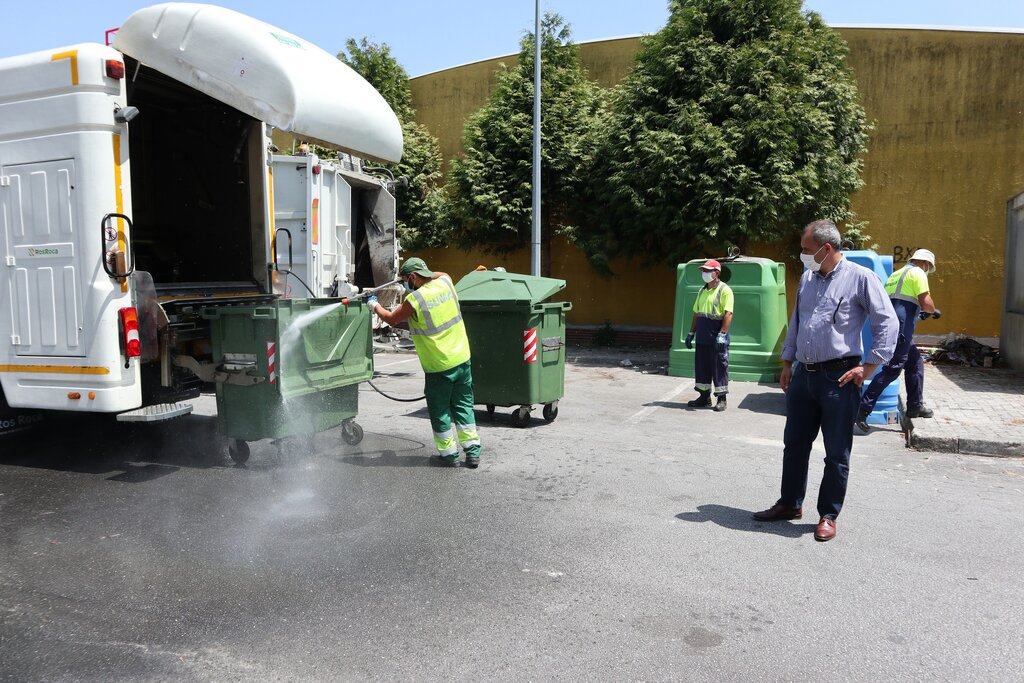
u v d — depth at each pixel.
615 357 13.91
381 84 17.80
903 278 7.43
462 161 15.70
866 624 3.46
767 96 11.94
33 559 4.23
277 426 5.88
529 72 14.87
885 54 14.08
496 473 5.92
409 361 13.20
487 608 3.62
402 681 2.99
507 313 7.54
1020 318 11.32
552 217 15.90
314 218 9.94
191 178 7.50
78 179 5.48
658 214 12.60
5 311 5.84
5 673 3.06
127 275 5.58
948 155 13.88
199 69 6.16
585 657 3.16
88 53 5.39
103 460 6.33
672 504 5.16
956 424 7.29
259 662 3.14
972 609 3.60
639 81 12.87
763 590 3.81
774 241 13.12
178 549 4.37
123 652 3.23
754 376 10.82
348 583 3.91
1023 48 13.38
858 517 4.91
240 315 5.86
